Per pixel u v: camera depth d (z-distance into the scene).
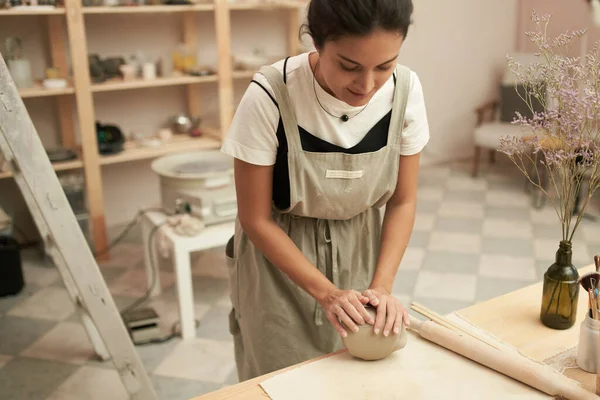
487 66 5.75
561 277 1.32
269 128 1.30
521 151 1.25
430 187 5.00
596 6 4.62
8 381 2.52
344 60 1.06
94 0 3.56
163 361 2.66
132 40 4.13
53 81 3.51
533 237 3.94
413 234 4.03
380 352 1.18
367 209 1.54
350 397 1.09
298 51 4.61
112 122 4.20
